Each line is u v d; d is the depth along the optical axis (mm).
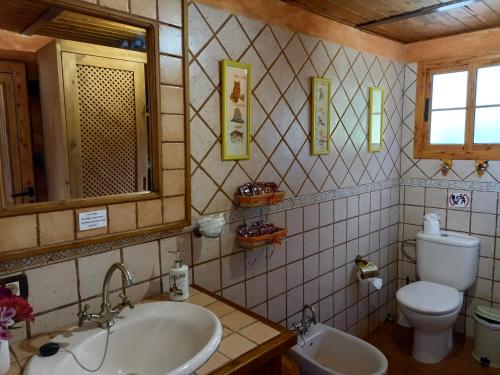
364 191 2506
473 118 2506
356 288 2533
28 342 1105
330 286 2311
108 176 1271
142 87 1323
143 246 1387
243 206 1658
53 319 1186
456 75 2568
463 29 2379
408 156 2816
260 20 1719
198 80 1504
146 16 1284
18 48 1088
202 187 1565
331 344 2072
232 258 1717
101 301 1290
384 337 2686
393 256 2896
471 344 2557
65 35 1160
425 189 2752
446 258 2498
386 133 2658
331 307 2340
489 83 2432
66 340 1074
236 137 1660
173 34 1369
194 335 1128
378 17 2082
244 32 1654
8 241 1073
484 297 2539
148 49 1316
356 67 2312
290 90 1900
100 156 1252
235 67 1620
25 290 1115
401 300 2303
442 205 2680
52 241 1153
